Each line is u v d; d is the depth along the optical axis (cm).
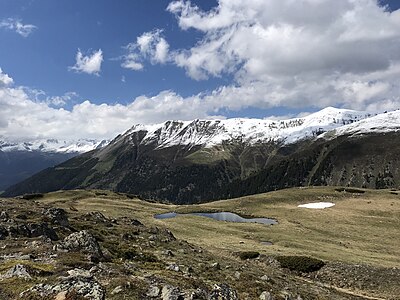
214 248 6525
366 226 9725
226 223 9762
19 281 2084
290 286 3828
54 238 3988
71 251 3005
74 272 2283
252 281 3450
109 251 3538
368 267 5462
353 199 13875
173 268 3269
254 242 7519
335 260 5903
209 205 14362
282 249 6706
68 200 13575
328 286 4800
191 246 5416
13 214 4794
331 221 10375
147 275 2591
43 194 15150
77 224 5344
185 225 9100
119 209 11931
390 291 4794
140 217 10519
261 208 13150
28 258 2694
